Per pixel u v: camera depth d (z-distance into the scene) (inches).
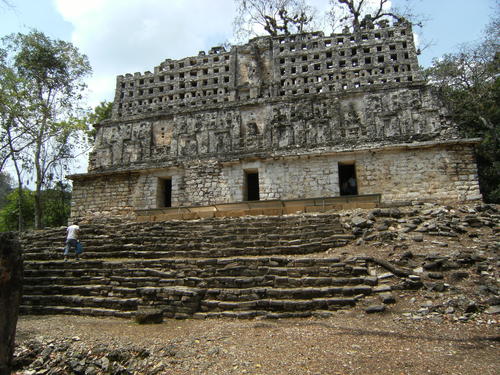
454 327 270.8
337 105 824.9
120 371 249.9
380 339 255.9
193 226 560.1
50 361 269.3
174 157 851.4
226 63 1358.3
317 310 327.9
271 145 800.3
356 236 472.1
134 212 801.6
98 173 840.3
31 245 580.1
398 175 687.1
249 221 546.9
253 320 328.5
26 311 395.5
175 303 358.9
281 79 1268.5
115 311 370.6
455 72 1076.5
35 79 1020.5
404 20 1238.9
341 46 1253.1
